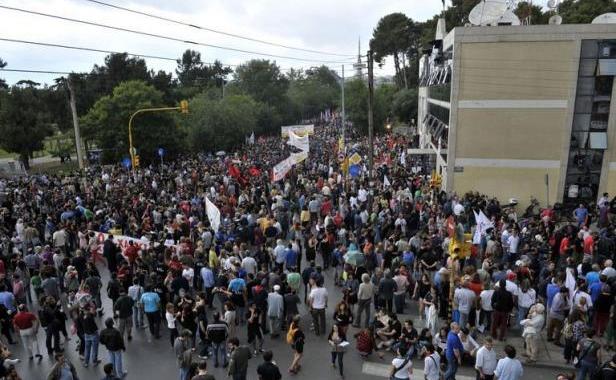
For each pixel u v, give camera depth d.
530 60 23.97
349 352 12.72
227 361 11.98
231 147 56.19
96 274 15.08
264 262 16.61
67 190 27.33
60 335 13.82
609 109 23.86
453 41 24.97
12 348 13.14
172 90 76.94
